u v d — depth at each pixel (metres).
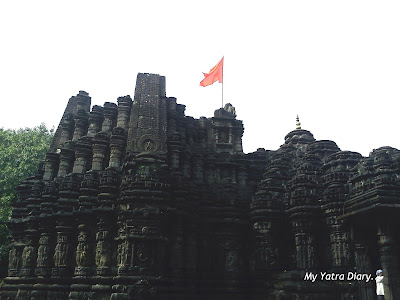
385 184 19.94
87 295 27.16
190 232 31.97
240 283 31.59
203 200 34.25
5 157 48.69
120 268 25.77
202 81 46.53
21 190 37.72
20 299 31.42
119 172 31.52
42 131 58.88
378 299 19.61
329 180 29.66
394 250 19.19
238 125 40.81
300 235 28.16
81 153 34.38
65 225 30.77
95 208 28.77
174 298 28.11
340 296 23.91
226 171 37.88
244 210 34.41
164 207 27.89
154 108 35.00
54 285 29.70
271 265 29.61
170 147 34.72
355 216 21.30
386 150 22.98
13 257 34.56
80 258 28.53
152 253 26.52
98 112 37.62
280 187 33.00
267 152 41.56
